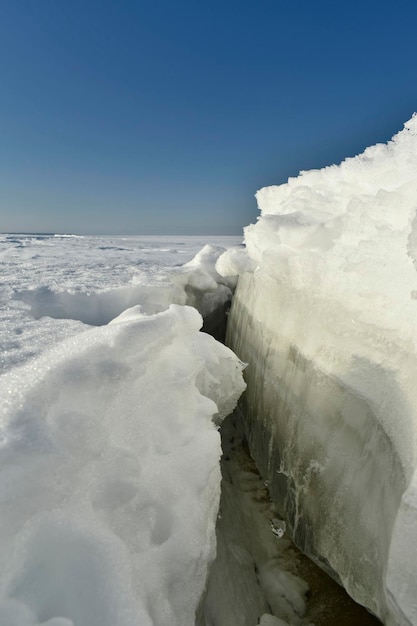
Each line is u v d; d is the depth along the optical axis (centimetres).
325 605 221
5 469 105
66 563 104
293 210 372
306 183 408
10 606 90
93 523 114
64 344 178
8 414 121
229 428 398
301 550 250
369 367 201
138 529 129
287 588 230
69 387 141
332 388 229
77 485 119
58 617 91
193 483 160
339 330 236
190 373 206
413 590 123
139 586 109
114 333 180
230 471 341
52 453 116
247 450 373
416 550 127
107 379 154
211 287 592
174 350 218
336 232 286
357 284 225
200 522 150
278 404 303
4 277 557
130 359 171
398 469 156
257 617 204
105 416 144
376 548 162
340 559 195
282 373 306
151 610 112
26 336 254
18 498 104
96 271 663
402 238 191
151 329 190
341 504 200
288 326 310
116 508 127
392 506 153
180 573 132
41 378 138
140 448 151
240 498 304
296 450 260
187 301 562
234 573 217
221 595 186
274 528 276
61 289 438
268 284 366
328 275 263
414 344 174
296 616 215
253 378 377
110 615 97
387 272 200
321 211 339
